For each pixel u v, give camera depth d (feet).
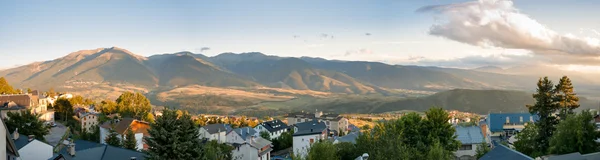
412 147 188.34
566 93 235.20
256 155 314.76
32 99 482.28
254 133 422.41
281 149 421.59
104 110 561.84
